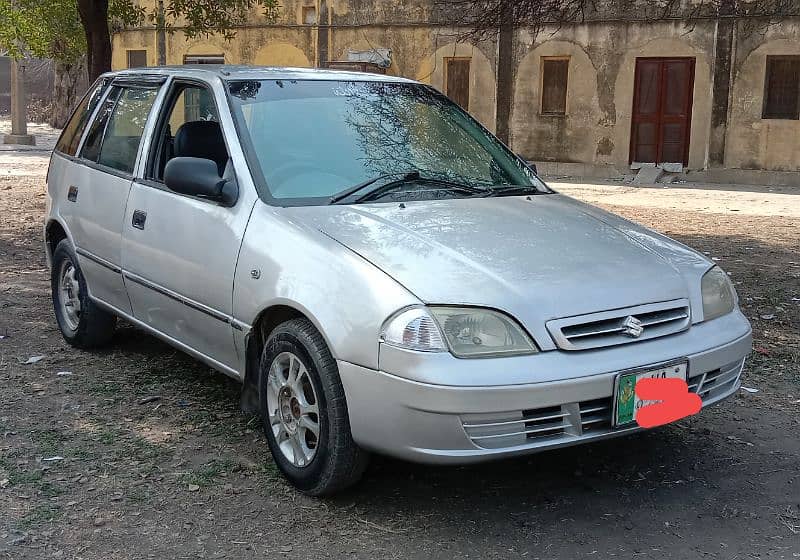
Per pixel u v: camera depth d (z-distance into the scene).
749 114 18.55
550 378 3.22
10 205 13.06
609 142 19.83
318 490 3.65
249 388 4.14
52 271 5.96
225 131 4.35
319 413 3.56
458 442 3.20
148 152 4.91
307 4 21.94
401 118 4.82
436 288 3.33
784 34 17.94
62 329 5.93
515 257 3.61
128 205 4.91
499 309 3.29
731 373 3.89
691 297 3.75
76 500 3.71
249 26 22.55
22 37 14.35
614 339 3.42
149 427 4.52
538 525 3.55
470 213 4.06
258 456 4.18
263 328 3.98
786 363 5.81
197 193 4.17
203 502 3.71
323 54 22.02
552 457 4.22
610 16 19.31
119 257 4.98
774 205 15.24
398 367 3.22
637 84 19.41
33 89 40.62
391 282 3.36
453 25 20.62
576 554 3.33
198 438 4.39
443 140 4.84
